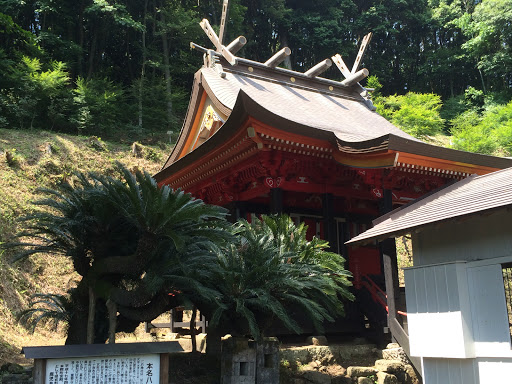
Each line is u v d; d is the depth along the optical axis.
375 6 51.47
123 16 34.53
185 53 38.22
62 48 32.84
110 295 7.16
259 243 7.96
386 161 10.98
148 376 6.24
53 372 5.70
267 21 47.66
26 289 14.10
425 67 52.78
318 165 13.11
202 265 7.18
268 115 10.88
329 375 8.95
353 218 15.98
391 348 10.05
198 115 15.86
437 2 54.91
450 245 8.23
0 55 27.38
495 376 7.14
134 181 6.61
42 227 7.61
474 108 46.06
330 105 17.41
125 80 40.31
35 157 21.14
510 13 43.19
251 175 13.49
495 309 7.23
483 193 7.69
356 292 12.46
